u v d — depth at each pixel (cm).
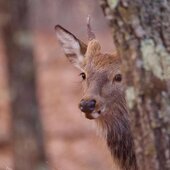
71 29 2805
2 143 2134
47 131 2345
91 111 808
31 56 1692
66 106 2581
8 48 1688
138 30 547
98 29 2836
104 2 555
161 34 549
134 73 552
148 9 547
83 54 936
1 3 1656
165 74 546
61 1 2853
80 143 2222
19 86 1700
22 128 1723
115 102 827
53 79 2888
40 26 3562
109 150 858
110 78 829
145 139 554
